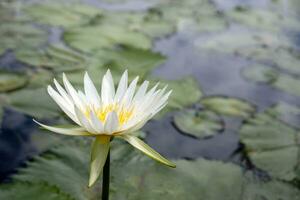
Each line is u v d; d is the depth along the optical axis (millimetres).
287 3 1870
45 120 955
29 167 847
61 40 1215
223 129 1013
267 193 875
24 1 1448
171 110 1021
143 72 1116
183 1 1705
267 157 949
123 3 1584
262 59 1309
